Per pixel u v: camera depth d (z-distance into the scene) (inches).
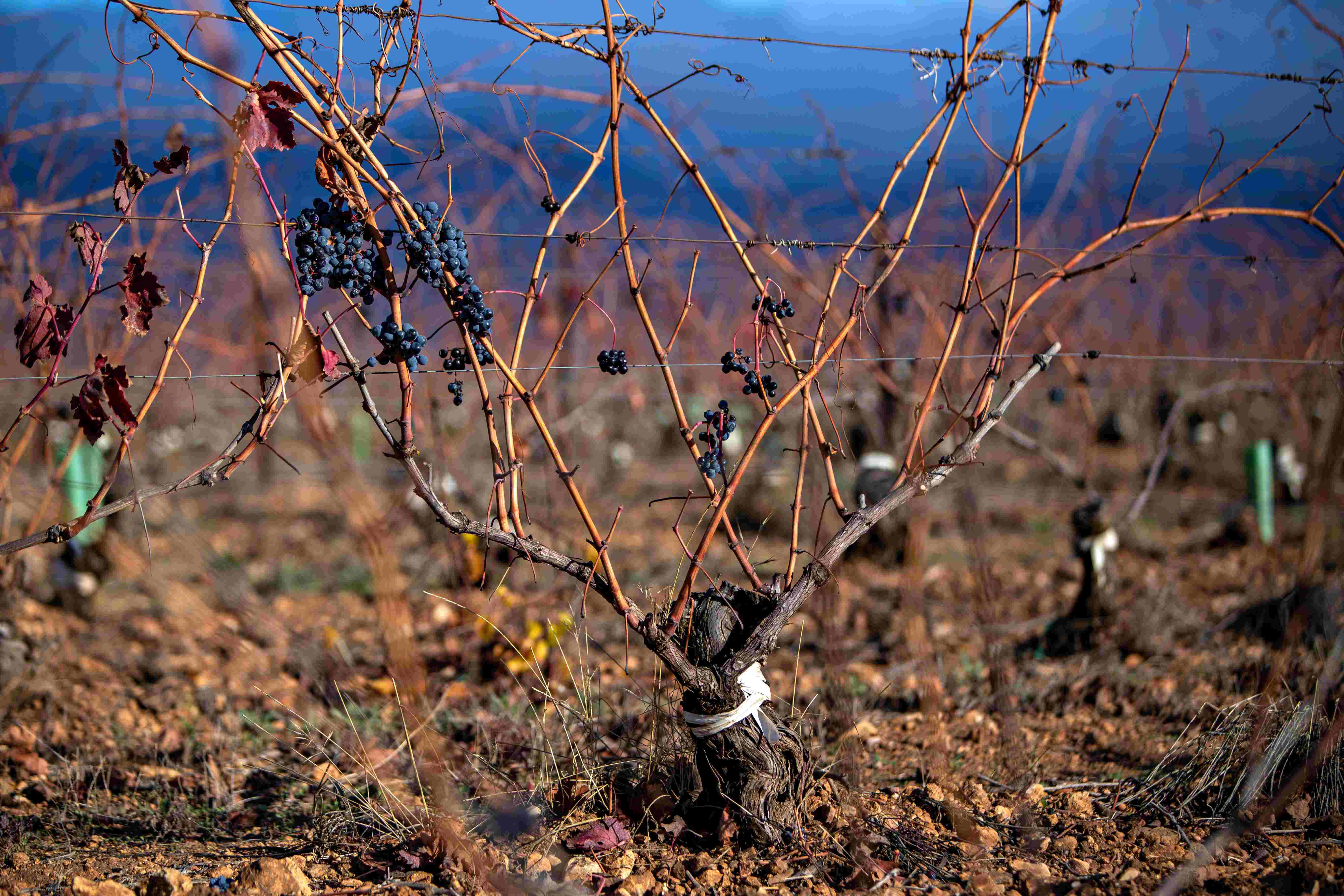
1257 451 261.0
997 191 106.0
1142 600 203.0
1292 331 277.7
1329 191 117.1
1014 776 125.8
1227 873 99.7
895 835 107.5
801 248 111.8
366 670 177.6
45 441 179.6
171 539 230.5
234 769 137.9
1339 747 115.6
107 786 131.1
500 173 262.4
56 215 95.1
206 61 88.6
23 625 192.7
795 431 377.4
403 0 95.3
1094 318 364.5
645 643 99.4
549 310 269.6
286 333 94.2
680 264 291.1
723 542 297.9
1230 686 158.7
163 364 96.6
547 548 99.7
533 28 96.5
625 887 96.7
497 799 116.0
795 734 109.3
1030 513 323.9
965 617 209.8
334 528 303.1
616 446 442.3
